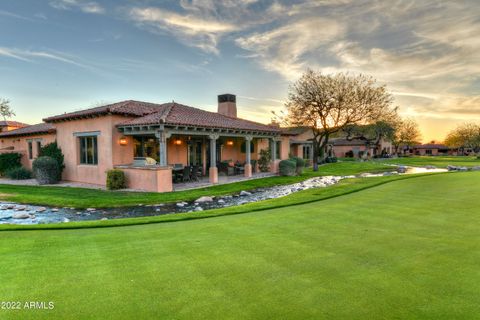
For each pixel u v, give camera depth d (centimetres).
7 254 448
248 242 500
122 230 616
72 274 365
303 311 272
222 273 365
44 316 266
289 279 345
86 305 286
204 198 1159
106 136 1489
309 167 3072
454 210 744
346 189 1198
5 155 2112
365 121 2620
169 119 1374
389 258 412
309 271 369
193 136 1941
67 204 1062
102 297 303
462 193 1020
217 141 2139
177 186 1473
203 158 2036
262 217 718
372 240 500
